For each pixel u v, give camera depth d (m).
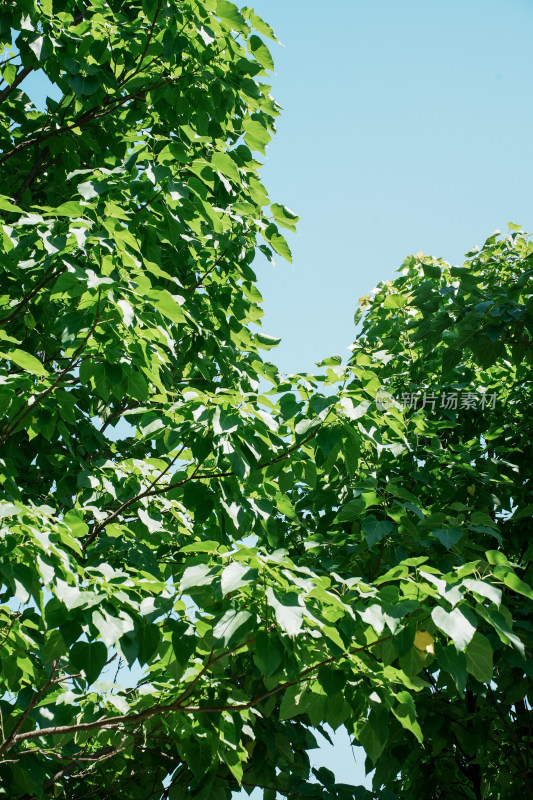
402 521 4.06
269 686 2.98
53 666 3.01
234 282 5.03
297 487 6.11
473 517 4.03
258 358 5.50
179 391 4.95
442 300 5.37
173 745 4.08
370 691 2.92
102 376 3.45
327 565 4.49
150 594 2.98
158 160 3.80
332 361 3.70
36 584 2.64
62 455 4.47
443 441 6.25
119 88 4.76
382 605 2.72
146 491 3.86
